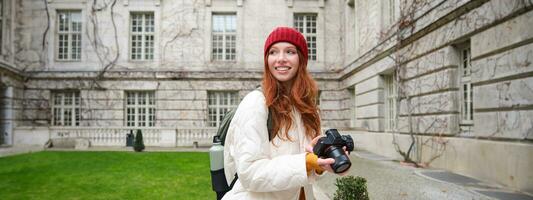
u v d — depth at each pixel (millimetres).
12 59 20250
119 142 20172
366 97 16828
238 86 21812
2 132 19547
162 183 8195
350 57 20531
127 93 22062
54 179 8680
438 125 10570
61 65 21719
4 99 19562
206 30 22219
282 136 1793
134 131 20219
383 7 15164
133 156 14094
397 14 13555
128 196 6840
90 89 21484
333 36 22516
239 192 1837
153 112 22078
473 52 8930
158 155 14570
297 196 1816
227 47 22797
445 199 6523
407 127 12430
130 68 21891
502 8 7762
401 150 12688
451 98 9977
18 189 7465
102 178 8836
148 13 22500
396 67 13273
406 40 12398
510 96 7645
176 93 21719
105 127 20156
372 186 7715
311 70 22359
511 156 7465
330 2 22656
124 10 22000
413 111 12070
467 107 9766
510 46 7598
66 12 22219
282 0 22438
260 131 1714
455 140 9586
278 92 1843
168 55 22047
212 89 21797
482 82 8578
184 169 10477
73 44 22250
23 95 21172
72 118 21922
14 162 12031
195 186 7844
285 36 1858
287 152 1806
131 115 22031
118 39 21938
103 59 21781
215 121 22188
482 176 8438
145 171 10047
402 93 12797
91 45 21844
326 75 22156
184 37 22141
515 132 7488
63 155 14336
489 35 8266
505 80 7809
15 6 21219
